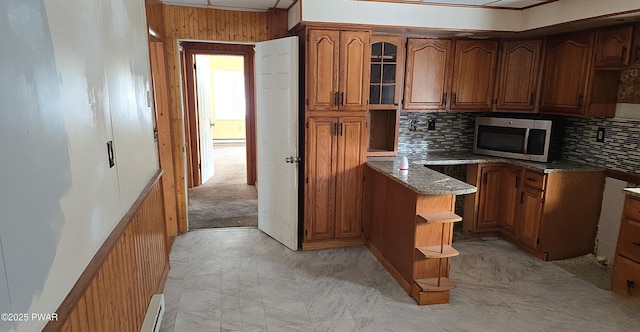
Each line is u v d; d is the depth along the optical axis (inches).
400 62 148.6
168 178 158.6
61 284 47.4
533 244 145.3
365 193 151.6
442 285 113.8
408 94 153.9
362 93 143.0
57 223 46.8
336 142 144.9
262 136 159.6
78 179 54.3
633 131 130.7
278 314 107.9
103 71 68.8
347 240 155.1
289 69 139.5
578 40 137.3
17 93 38.7
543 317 107.4
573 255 146.8
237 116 443.2
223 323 103.3
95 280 58.8
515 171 152.3
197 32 152.7
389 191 132.6
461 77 157.2
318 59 136.4
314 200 147.7
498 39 156.9
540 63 153.4
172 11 149.3
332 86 139.6
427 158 156.9
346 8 133.2
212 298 115.4
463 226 169.8
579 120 152.1
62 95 49.9
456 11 139.8
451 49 154.6
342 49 137.6
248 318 105.7
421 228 113.6
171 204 160.7
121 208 76.7
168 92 154.4
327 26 134.3
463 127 175.6
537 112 157.1
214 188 242.7
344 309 110.8
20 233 38.3
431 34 149.5
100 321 60.8
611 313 109.4
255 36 157.2
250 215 191.6
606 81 133.9
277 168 153.0
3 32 36.3
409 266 118.6
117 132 76.1
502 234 164.4
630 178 131.5
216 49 233.6
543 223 140.9
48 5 46.6
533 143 150.6
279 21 155.4
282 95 144.9
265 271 133.0
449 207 115.3
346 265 138.6
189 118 240.1
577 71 138.3
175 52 153.6
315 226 149.9
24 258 38.9
